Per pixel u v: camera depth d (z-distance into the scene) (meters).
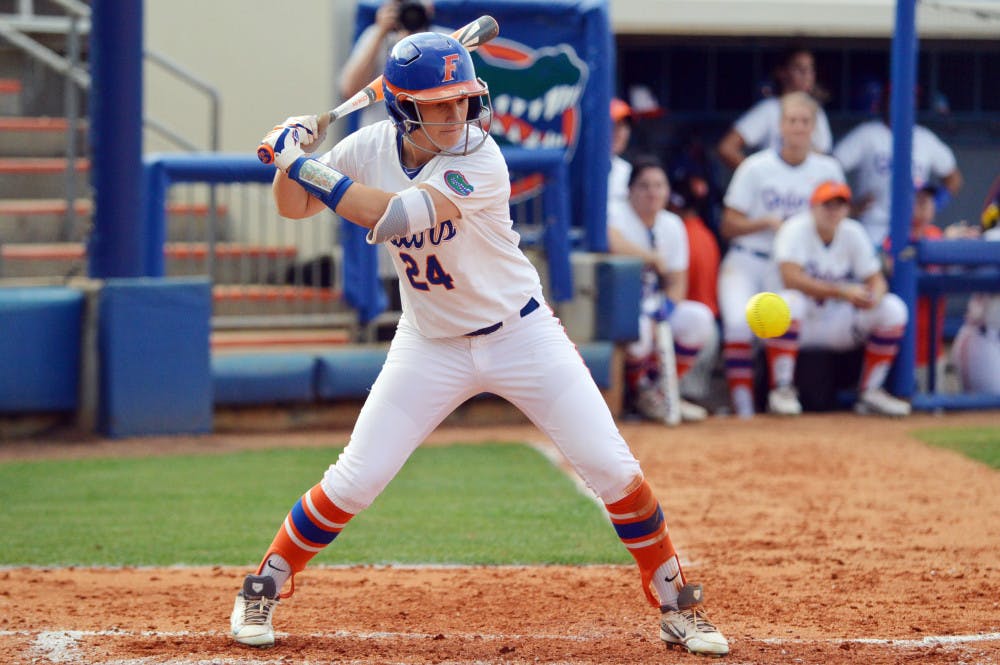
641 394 36.12
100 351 32.72
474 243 14.78
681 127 48.38
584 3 38.12
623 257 36.59
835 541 22.81
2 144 44.25
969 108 49.62
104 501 26.00
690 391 40.31
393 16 35.22
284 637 16.52
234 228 43.31
